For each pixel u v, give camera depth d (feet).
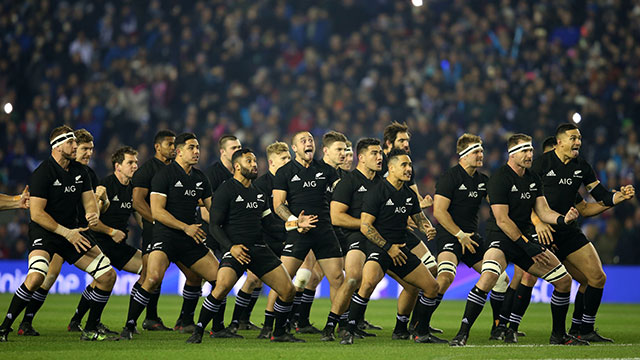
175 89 310.65
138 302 105.70
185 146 112.06
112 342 100.17
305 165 120.37
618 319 159.74
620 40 317.63
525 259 104.12
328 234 117.80
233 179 103.55
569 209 111.04
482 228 234.99
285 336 104.22
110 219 125.18
